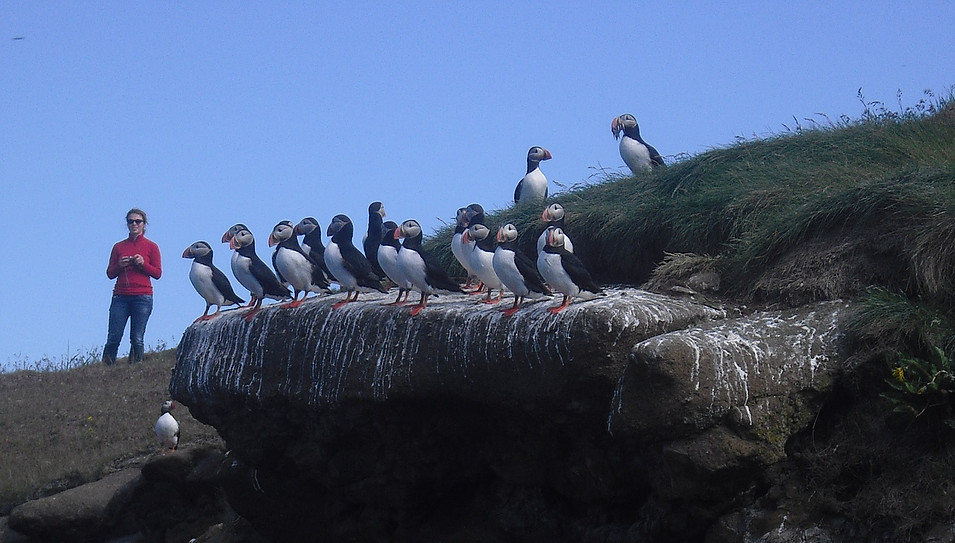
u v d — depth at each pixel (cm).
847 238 980
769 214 1079
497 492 1068
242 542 1327
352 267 1110
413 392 1008
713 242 1131
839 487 823
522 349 912
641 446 877
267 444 1194
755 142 1358
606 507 967
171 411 1689
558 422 934
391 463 1095
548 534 1014
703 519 856
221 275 1273
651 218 1199
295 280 1166
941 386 807
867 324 870
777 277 980
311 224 1272
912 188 966
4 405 1892
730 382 818
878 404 848
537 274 930
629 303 898
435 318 1000
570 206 1341
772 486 845
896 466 809
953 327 854
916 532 766
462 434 1057
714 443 809
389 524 1152
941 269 897
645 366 815
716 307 973
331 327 1102
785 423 841
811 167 1182
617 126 1541
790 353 859
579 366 874
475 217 1112
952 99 1416
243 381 1188
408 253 1018
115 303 2039
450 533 1095
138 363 2028
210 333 1247
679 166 1326
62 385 1972
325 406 1097
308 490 1232
